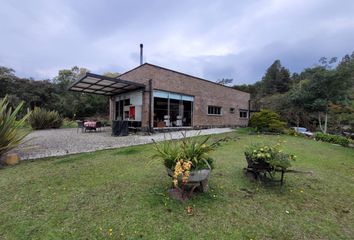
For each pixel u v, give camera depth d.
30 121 13.17
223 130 13.80
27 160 4.84
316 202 2.84
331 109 14.16
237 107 19.50
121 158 5.09
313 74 14.40
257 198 2.89
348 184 3.62
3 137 4.52
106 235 1.97
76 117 22.70
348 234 2.09
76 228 2.08
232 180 3.61
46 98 22.12
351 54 18.64
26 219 2.24
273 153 3.39
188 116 13.40
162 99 11.45
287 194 3.07
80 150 6.06
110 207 2.53
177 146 3.13
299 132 12.67
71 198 2.77
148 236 1.97
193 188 2.82
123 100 13.06
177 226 2.13
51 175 3.74
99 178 3.59
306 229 2.16
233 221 2.27
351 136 10.64
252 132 12.58
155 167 4.30
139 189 3.10
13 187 3.15
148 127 10.56
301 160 5.43
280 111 19.20
